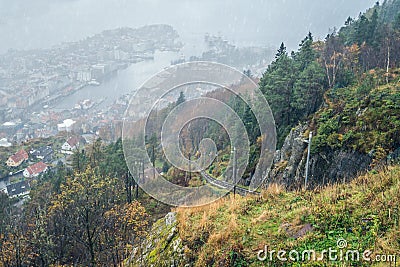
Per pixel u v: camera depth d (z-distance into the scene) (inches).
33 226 699.4
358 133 487.8
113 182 709.9
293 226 249.0
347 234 223.1
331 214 242.8
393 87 582.9
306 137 581.6
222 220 291.0
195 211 318.3
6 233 727.1
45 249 633.6
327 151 512.4
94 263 539.2
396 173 274.2
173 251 294.7
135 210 542.6
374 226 218.1
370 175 303.7
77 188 655.1
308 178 509.4
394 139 434.9
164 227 359.9
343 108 593.9
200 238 279.6
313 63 867.4
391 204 228.4
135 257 356.8
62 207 658.2
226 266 238.5
